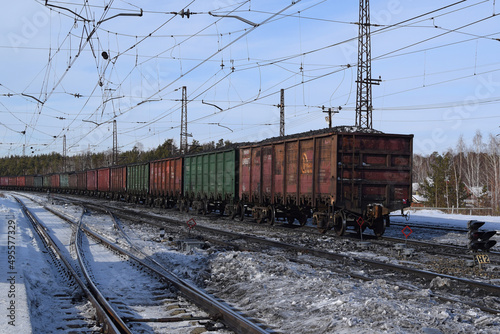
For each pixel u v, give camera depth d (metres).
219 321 6.79
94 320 6.91
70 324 6.66
